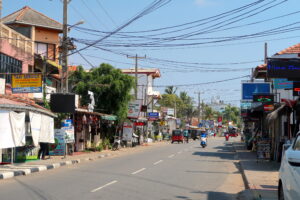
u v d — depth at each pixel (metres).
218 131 127.81
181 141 58.66
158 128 71.19
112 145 35.84
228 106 155.62
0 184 12.87
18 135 17.55
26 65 26.45
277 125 26.95
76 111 28.00
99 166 19.72
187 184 13.72
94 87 35.28
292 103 18.02
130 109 40.88
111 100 36.00
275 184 13.88
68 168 18.61
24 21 34.12
